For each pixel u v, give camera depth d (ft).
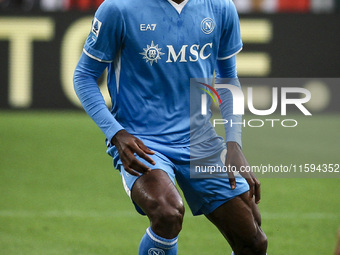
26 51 157.69
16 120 151.12
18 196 91.56
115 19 44.70
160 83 45.98
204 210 48.14
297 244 68.90
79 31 157.79
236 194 46.78
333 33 156.66
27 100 159.22
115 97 46.68
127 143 43.16
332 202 88.74
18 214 81.30
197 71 46.57
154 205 41.60
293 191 94.99
